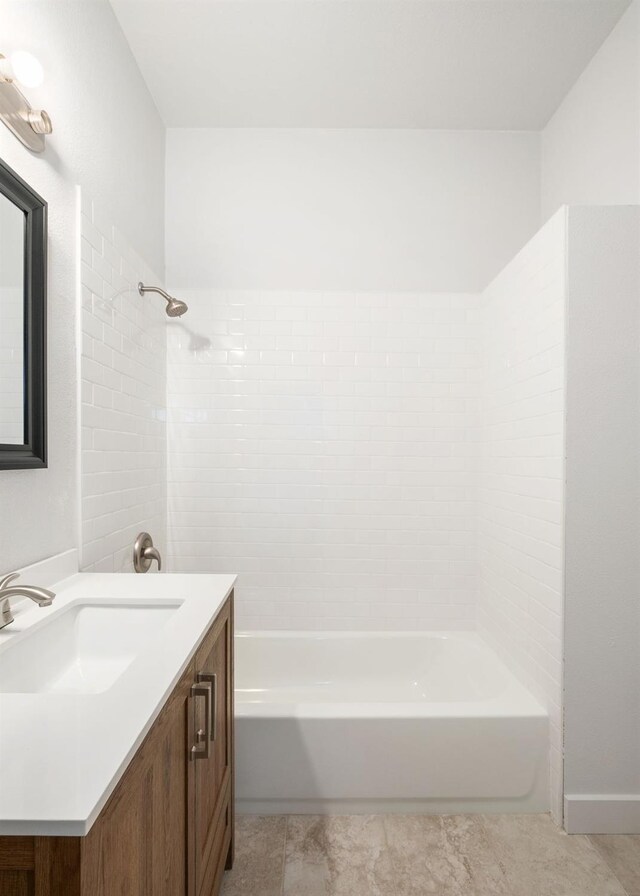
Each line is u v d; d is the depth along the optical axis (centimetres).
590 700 176
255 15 203
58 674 124
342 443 274
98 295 180
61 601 131
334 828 177
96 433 178
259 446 273
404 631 272
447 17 204
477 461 274
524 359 212
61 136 156
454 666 253
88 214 172
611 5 199
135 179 227
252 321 273
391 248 276
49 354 148
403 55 224
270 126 275
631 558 177
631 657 176
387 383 275
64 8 159
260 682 259
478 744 185
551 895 150
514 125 273
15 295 128
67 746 65
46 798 55
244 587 273
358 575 274
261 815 183
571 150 246
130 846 70
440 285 277
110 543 192
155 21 205
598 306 176
